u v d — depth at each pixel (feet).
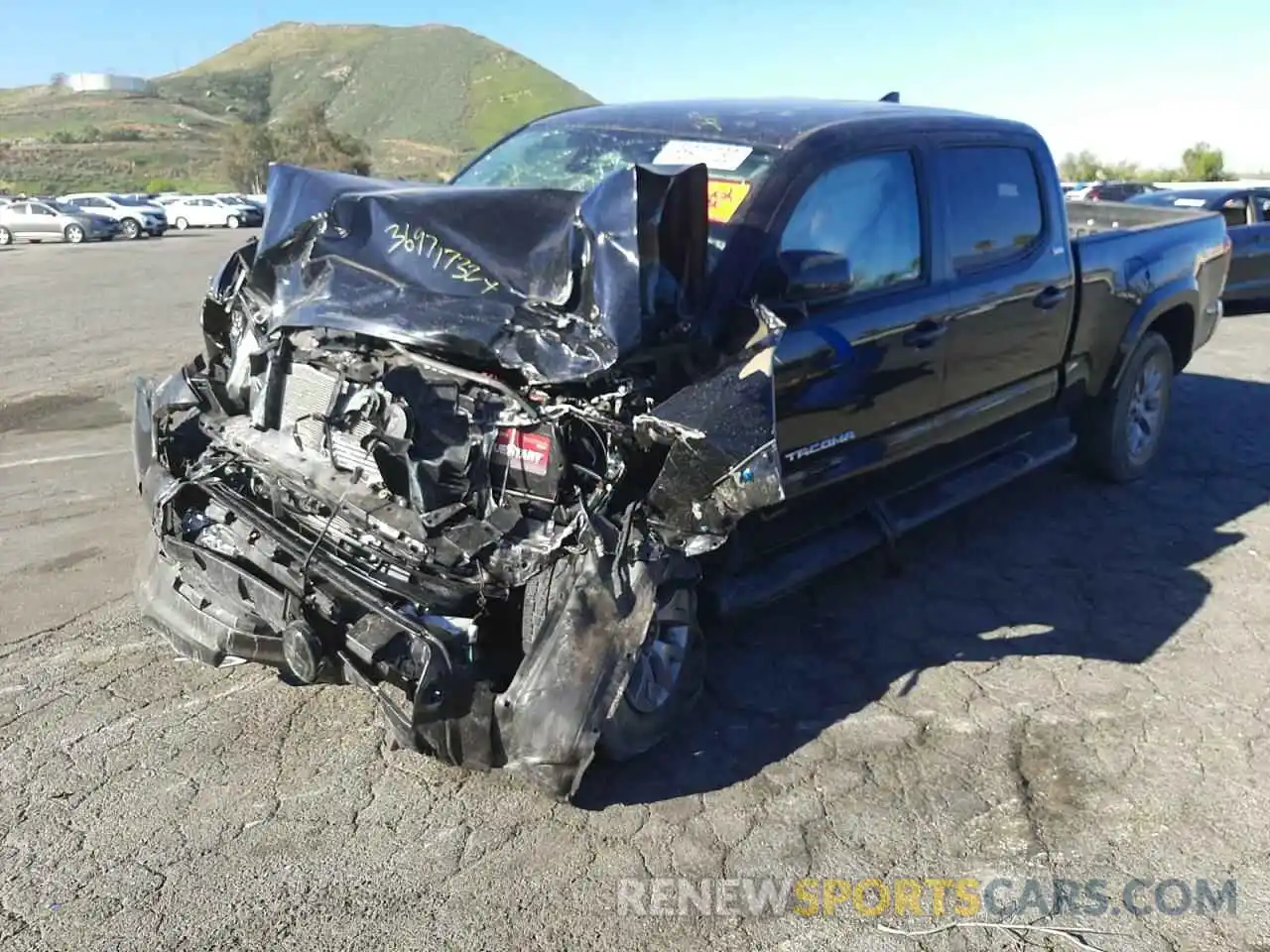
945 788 11.55
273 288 12.50
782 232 12.69
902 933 9.53
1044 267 17.22
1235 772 11.89
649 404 10.82
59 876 10.00
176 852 10.36
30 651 14.19
